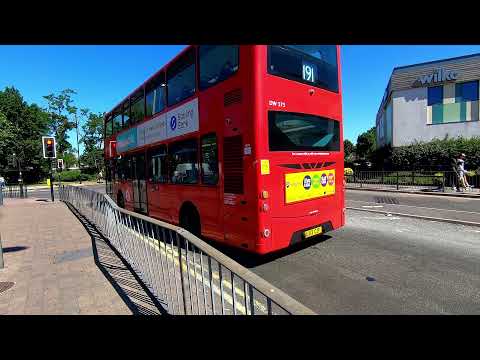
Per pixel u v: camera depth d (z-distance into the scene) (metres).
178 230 2.95
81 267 5.06
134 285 4.29
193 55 6.04
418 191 15.26
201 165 5.95
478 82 18.88
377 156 24.12
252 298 1.81
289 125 5.10
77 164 61.34
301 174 5.33
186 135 6.40
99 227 8.21
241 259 5.60
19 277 4.65
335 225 6.19
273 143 4.82
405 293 4.00
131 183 9.90
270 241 4.80
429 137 20.48
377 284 4.31
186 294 3.14
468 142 17.59
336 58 6.22
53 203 16.41
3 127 39.47
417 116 20.84
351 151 72.00
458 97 19.48
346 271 4.84
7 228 9.02
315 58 5.67
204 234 5.97
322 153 5.81
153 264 3.93
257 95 4.62
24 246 6.62
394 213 9.63
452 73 19.31
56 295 3.96
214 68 5.45
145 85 8.40
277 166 4.89
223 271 4.77
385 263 5.14
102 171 53.31
